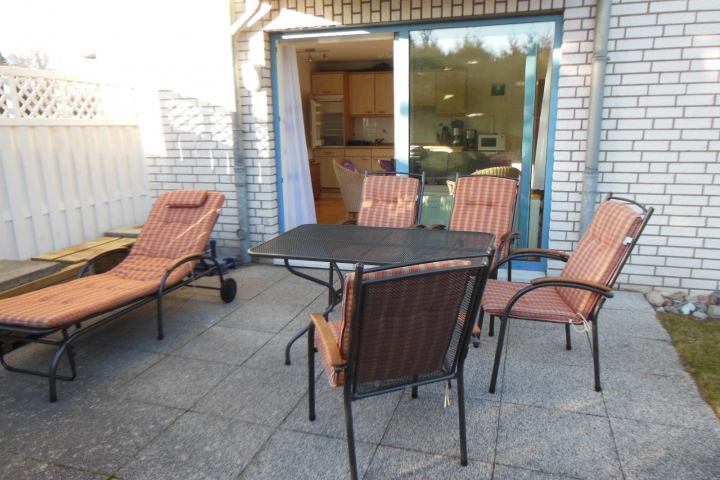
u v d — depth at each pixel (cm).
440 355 217
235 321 386
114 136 532
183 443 241
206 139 525
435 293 196
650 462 220
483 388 282
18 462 229
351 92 968
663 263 420
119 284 359
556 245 445
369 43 752
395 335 199
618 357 314
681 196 405
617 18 391
